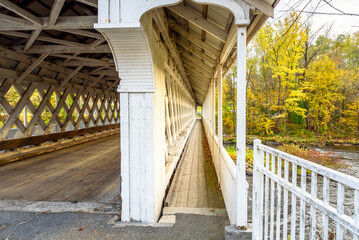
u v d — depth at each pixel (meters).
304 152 10.13
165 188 3.36
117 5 2.08
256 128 18.73
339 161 9.56
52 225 2.49
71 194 3.51
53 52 5.26
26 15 3.13
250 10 2.08
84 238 2.23
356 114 16.69
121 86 2.50
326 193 1.09
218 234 2.31
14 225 2.49
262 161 1.94
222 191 3.62
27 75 6.07
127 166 2.55
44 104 7.14
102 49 5.09
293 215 1.41
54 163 5.80
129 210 2.56
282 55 14.72
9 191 3.65
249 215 3.55
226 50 2.97
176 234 2.31
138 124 2.54
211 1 2.05
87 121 10.36
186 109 12.01
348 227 0.92
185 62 6.06
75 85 8.71
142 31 2.13
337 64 17.17
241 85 2.12
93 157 6.59
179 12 2.76
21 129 6.32
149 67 2.44
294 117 19.27
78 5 3.63
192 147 8.93
